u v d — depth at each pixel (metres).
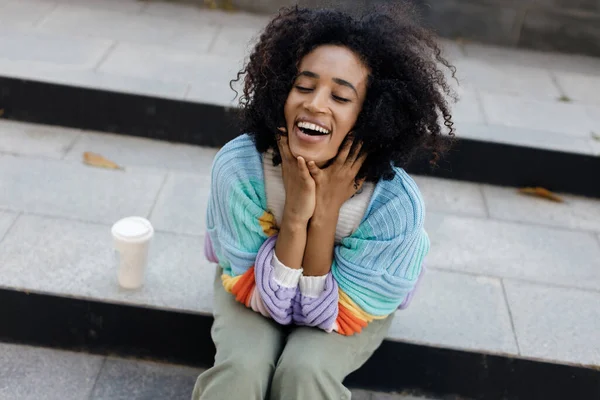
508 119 3.28
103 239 2.49
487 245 2.74
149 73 3.27
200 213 2.71
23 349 2.32
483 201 3.04
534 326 2.34
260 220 1.83
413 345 2.21
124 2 4.05
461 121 3.20
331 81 1.63
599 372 2.21
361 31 1.65
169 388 2.26
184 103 3.07
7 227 2.49
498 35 4.08
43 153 2.95
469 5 4.01
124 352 2.33
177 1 4.11
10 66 3.13
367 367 2.28
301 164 1.66
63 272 2.32
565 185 3.13
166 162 3.02
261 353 1.77
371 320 1.89
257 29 3.93
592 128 3.30
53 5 3.87
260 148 1.81
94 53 3.39
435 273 2.54
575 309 2.44
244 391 1.73
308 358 1.75
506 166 3.11
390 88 1.66
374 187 1.81
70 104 3.11
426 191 3.05
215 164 1.88
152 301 2.24
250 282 1.85
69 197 2.70
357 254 1.80
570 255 2.74
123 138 3.15
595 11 3.98
